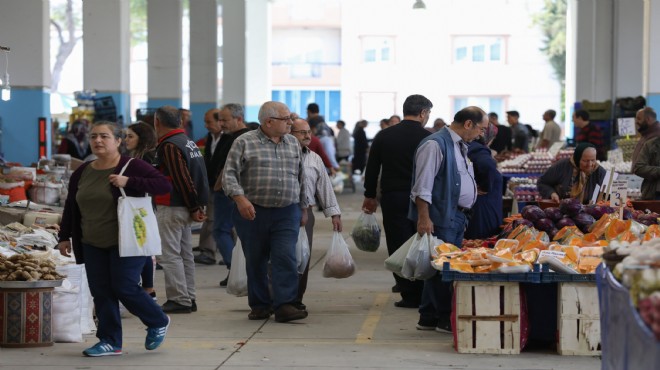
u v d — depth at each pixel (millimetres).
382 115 80188
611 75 39438
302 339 11195
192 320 12469
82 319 11430
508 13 79750
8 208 15523
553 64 79938
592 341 10125
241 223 12156
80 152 25859
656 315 5348
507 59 80188
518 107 80562
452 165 11344
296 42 83062
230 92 46094
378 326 12062
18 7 28344
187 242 13164
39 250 11969
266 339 11195
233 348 10633
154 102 37844
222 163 15758
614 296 6602
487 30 79625
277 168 11953
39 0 28312
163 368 9570
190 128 32062
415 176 11383
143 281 10766
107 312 10023
